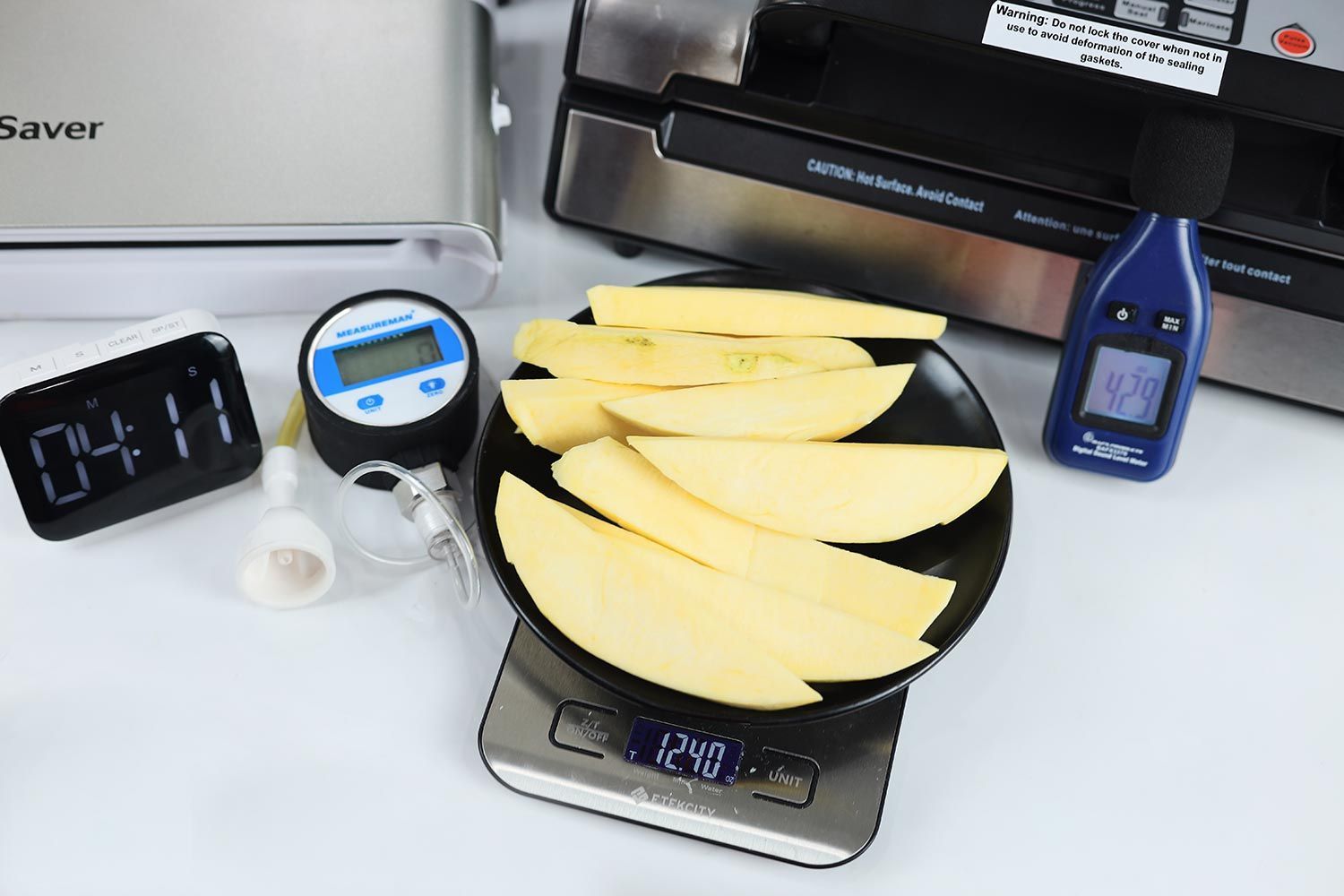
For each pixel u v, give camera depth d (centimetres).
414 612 79
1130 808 75
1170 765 76
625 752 73
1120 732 77
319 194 81
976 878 72
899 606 71
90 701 75
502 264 88
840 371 78
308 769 74
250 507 82
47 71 83
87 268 83
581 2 83
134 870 70
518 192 96
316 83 84
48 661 76
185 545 81
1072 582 82
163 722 75
